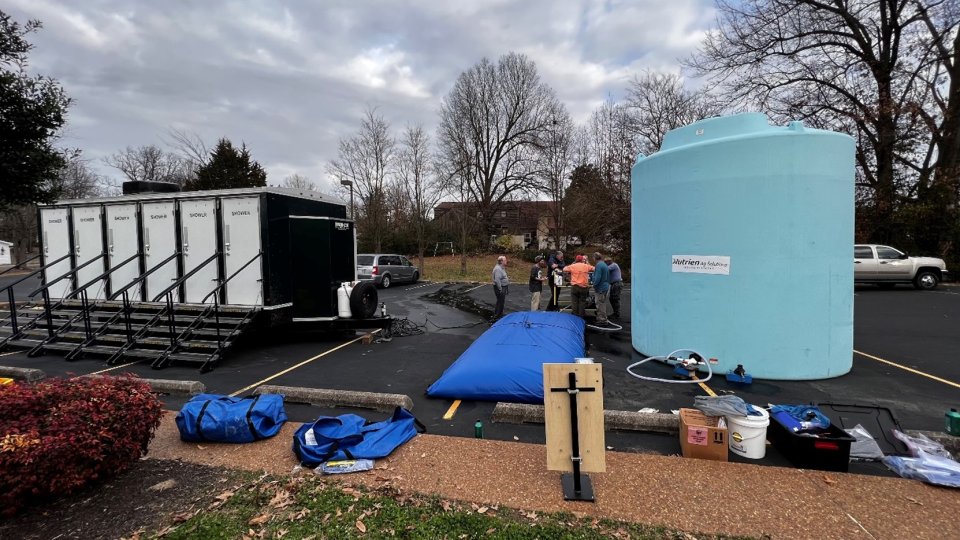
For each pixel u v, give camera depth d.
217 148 30.42
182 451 3.72
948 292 14.80
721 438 3.51
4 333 8.77
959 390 5.32
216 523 2.73
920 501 2.90
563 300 14.12
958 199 18.03
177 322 7.57
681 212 6.25
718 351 6.03
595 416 2.96
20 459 2.69
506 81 36.88
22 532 2.66
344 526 2.69
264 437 3.91
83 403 3.11
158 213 8.07
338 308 8.58
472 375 5.12
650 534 2.59
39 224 8.88
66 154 12.30
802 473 3.27
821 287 5.70
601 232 26.53
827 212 5.66
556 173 28.09
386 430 3.85
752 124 5.90
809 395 5.18
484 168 38.09
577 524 2.68
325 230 8.31
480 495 3.01
